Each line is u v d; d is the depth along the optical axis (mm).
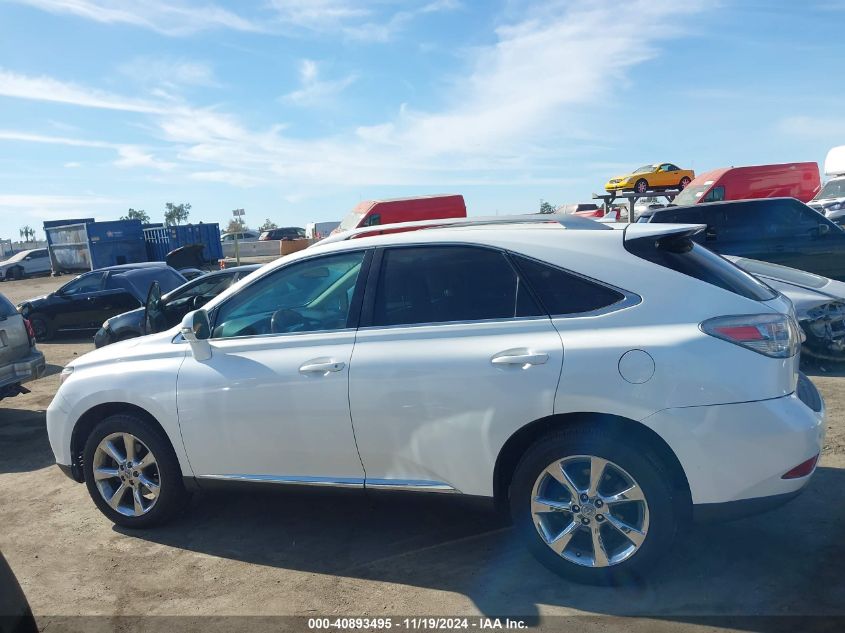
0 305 7379
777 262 11172
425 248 3922
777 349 3309
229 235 53406
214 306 4422
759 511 3299
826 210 21016
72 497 5328
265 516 4719
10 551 4426
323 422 3879
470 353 3600
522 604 3463
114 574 4035
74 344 14250
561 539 3523
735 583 3531
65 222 38875
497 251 3758
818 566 3646
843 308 7355
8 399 9008
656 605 3379
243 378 4066
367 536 4348
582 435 3424
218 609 3596
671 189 29703
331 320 4066
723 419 3229
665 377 3273
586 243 3648
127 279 14242
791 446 3238
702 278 3508
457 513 4590
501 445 3543
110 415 4625
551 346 3461
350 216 19812
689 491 3330
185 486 4359
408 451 3744
